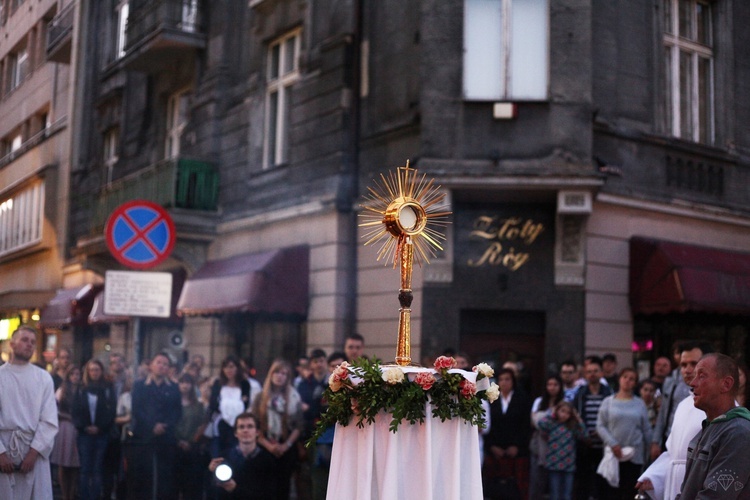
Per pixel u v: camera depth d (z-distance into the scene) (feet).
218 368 60.13
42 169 88.89
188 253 60.75
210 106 62.59
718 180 52.95
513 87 45.11
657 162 49.52
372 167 49.29
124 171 75.92
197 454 35.01
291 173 54.70
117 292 32.53
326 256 50.60
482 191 44.32
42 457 25.64
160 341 69.41
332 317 49.65
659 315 48.67
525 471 34.12
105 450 37.86
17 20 97.30
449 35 45.16
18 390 25.30
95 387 37.81
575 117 44.39
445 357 15.14
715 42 53.72
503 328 45.98
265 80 58.44
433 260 45.16
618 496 31.42
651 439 31.04
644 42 49.60
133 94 75.97
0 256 98.73
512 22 45.37
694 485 15.44
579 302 45.01
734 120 53.78
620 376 31.24
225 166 61.26
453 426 15.05
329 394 15.34
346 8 51.60
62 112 88.84
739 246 53.78
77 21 86.58
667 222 49.75
